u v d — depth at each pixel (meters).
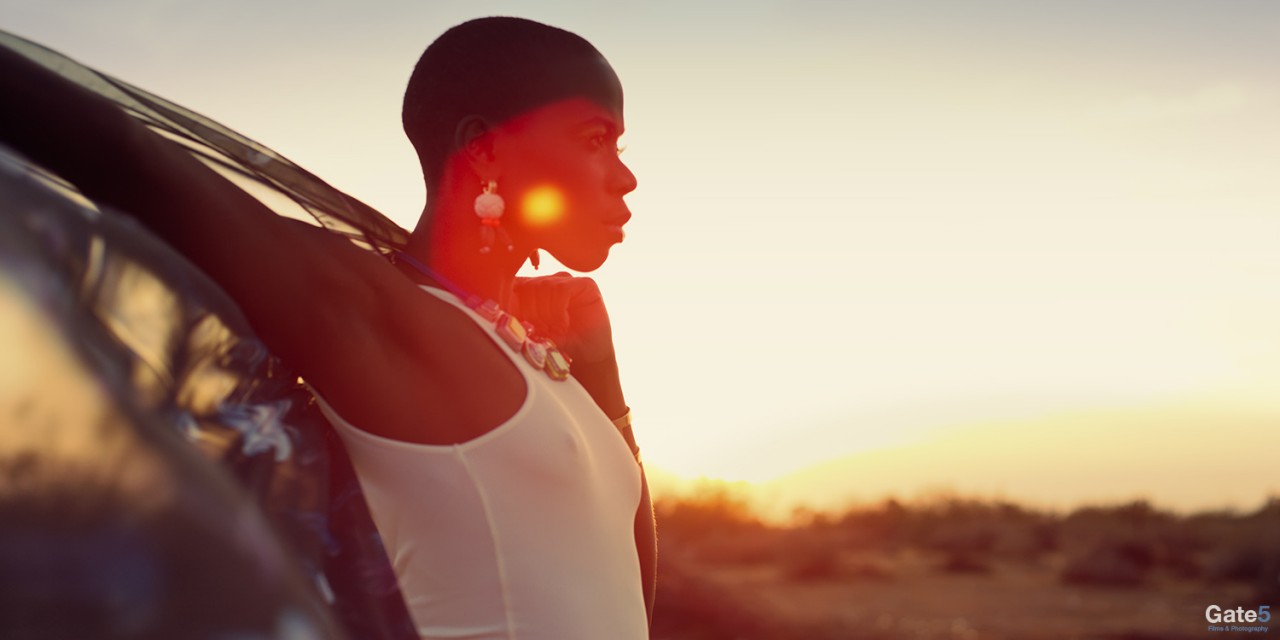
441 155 1.36
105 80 0.96
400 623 1.02
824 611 17.81
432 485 1.12
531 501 1.17
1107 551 24.95
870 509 45.12
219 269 0.87
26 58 0.74
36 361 0.34
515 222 1.35
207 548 0.34
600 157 1.37
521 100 1.33
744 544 29.34
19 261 0.39
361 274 1.06
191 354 0.81
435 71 1.36
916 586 23.55
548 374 1.28
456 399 1.14
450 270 1.34
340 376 1.02
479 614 1.14
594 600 1.22
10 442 0.32
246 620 0.34
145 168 0.79
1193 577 24.62
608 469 1.33
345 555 1.02
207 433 0.82
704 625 14.73
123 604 0.32
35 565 0.31
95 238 0.66
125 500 0.33
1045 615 18.55
